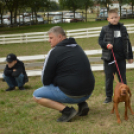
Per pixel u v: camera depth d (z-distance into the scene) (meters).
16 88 6.21
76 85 3.56
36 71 7.36
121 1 38.25
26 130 3.59
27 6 36.69
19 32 24.62
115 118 3.90
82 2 37.88
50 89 3.72
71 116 3.79
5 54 12.31
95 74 7.16
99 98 4.98
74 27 25.20
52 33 3.77
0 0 33.50
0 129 3.70
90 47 13.38
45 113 4.30
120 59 4.41
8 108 4.65
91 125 3.68
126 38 4.35
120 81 4.54
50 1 39.12
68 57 3.59
